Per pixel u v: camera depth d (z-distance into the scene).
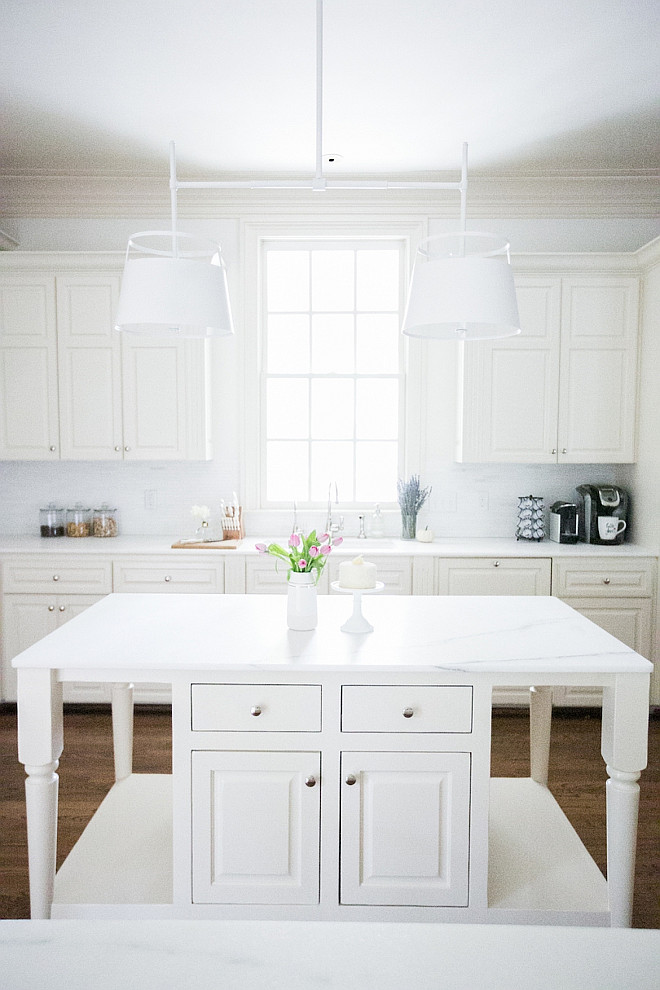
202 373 4.22
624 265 4.12
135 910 2.10
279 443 4.66
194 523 4.59
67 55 2.88
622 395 4.19
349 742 2.05
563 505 4.30
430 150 3.85
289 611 2.39
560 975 0.61
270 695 2.04
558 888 2.23
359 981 0.60
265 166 4.07
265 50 2.84
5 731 3.83
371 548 4.14
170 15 2.59
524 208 4.36
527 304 4.16
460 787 2.06
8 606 4.06
